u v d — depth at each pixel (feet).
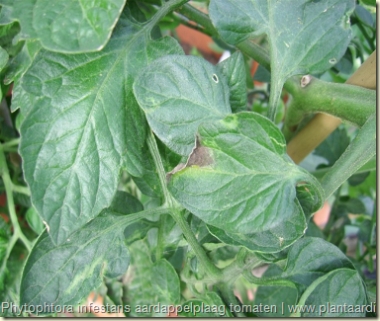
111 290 0.95
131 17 0.66
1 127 0.98
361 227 1.07
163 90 0.58
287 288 0.85
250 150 0.56
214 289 0.73
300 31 0.65
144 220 0.81
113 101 0.61
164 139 0.58
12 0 0.61
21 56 0.67
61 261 0.65
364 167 0.78
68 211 0.57
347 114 0.73
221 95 0.61
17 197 1.01
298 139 0.89
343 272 0.63
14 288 0.84
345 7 0.65
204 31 0.99
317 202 0.65
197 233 0.72
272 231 0.61
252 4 0.64
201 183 0.57
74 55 0.60
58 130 0.58
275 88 0.66
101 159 0.60
